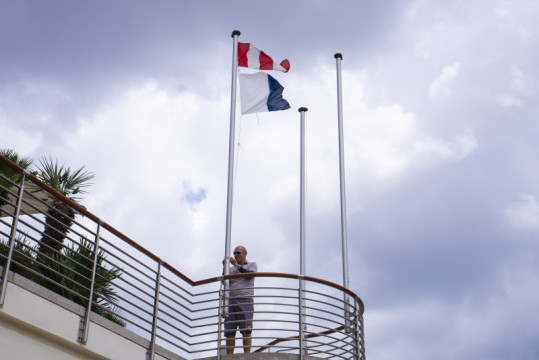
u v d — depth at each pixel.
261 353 8.96
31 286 7.16
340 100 14.58
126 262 8.52
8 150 12.03
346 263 12.86
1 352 6.78
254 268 10.11
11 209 12.82
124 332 8.32
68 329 7.53
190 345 9.18
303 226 13.93
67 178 12.53
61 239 11.56
